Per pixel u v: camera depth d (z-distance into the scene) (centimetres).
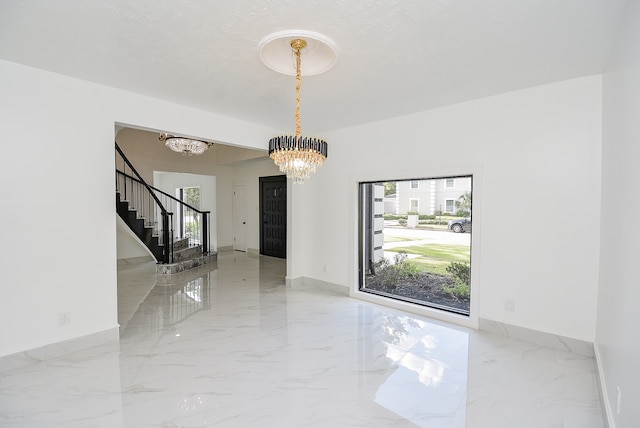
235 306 420
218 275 605
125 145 707
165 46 224
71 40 216
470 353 287
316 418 200
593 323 276
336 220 480
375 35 207
